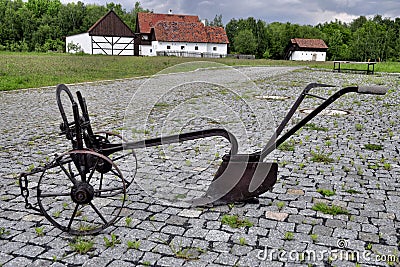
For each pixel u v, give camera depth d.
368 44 84.50
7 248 3.52
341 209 4.32
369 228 3.92
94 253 3.46
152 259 3.37
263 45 92.75
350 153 6.51
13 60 32.00
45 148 6.73
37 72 21.30
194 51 66.25
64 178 5.23
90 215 4.18
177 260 3.36
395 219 4.12
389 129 8.36
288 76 23.58
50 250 3.50
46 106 11.22
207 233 3.81
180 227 3.92
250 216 4.16
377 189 4.94
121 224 3.98
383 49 83.62
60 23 87.19
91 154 3.84
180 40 65.06
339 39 90.12
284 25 99.94
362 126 8.66
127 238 3.71
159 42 64.25
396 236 3.78
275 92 14.87
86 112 4.22
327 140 7.38
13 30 79.62
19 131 7.97
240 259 3.38
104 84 17.30
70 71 22.97
